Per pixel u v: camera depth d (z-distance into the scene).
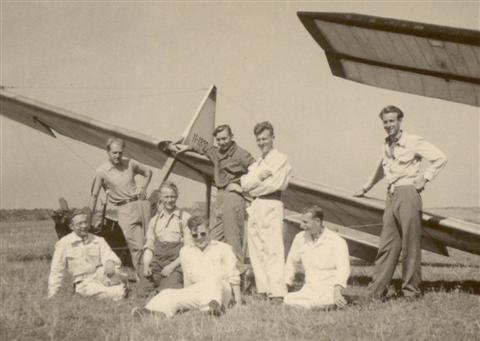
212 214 7.30
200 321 5.14
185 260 5.94
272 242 6.23
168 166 8.96
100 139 10.43
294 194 8.59
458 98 4.46
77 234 6.65
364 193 7.36
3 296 6.29
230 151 6.82
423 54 4.26
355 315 5.39
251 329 4.85
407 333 4.75
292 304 5.90
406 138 6.25
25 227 19.23
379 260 6.37
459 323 5.06
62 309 5.62
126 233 7.97
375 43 4.40
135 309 5.39
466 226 6.46
